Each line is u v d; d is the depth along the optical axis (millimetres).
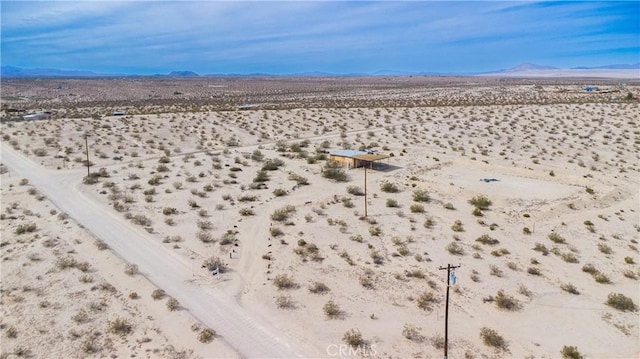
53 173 58500
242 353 22375
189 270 31547
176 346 22812
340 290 28844
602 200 47094
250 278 30531
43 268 30891
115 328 24156
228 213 43531
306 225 40188
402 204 46438
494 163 63688
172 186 52875
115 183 53906
